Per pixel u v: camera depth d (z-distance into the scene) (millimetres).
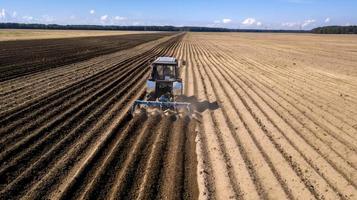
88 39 62188
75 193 7945
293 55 43344
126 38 74688
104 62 29016
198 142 11359
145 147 10719
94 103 15016
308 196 8336
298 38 103750
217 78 23625
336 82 23016
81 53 34906
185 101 16578
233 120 13875
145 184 8477
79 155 9898
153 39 77312
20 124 11898
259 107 15930
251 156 10477
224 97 17656
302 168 9820
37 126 11836
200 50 49781
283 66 31453
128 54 37750
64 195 7754
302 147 11305
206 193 8250
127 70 24953
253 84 21562
